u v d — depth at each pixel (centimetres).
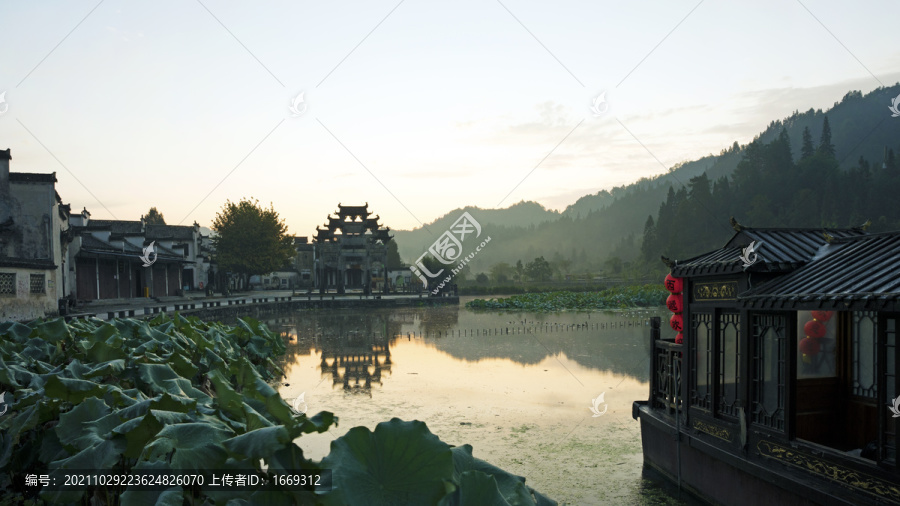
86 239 3769
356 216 6750
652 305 5556
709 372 709
